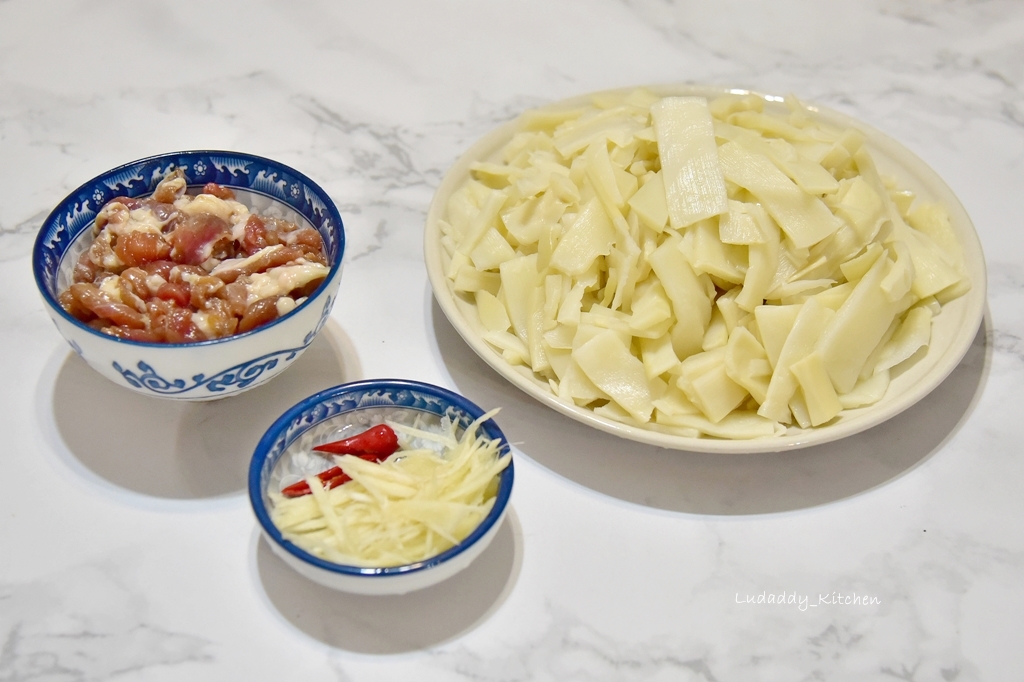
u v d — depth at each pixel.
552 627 0.98
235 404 1.20
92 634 0.96
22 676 0.92
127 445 1.14
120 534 1.05
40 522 1.06
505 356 1.18
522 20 1.98
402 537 0.95
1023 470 1.15
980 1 2.05
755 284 1.15
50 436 1.15
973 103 1.79
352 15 1.96
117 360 1.01
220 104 1.72
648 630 0.98
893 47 1.93
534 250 1.29
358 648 0.96
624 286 1.18
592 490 1.12
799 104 1.49
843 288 1.19
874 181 1.28
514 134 1.49
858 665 0.96
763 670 0.95
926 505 1.11
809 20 2.00
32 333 1.28
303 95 1.75
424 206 1.53
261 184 1.25
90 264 1.13
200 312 1.07
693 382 1.09
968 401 1.24
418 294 1.37
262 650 0.95
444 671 0.94
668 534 1.07
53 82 1.74
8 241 1.42
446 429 1.07
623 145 1.27
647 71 1.86
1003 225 1.52
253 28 1.91
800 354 1.12
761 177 1.19
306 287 1.12
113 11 1.92
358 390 1.06
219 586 1.00
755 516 1.09
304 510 0.98
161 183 1.22
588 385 1.14
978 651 0.97
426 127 1.70
